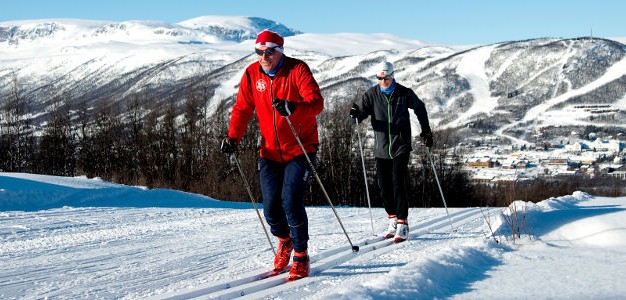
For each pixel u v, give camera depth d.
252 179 25.33
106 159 36.78
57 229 6.75
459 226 6.35
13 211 8.74
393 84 5.66
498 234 4.96
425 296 2.90
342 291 2.81
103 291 3.41
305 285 3.48
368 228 6.49
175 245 5.31
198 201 11.88
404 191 5.39
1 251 5.05
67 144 38.59
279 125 3.69
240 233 6.22
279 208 3.83
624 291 2.86
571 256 3.92
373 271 3.86
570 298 2.77
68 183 11.84
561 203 7.80
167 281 3.67
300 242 3.68
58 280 3.75
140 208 9.66
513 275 3.37
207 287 3.35
